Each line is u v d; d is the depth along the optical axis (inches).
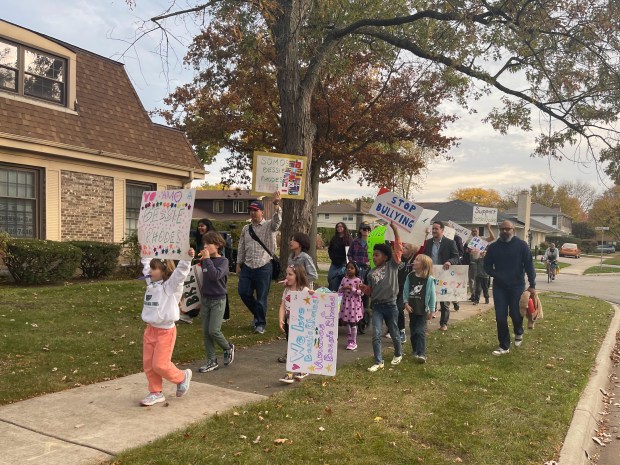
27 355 260.1
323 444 165.5
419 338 277.7
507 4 456.4
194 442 163.6
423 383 235.6
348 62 635.5
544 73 481.1
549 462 161.2
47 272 461.4
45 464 146.6
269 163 356.2
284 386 228.5
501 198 4175.7
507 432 183.0
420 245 352.2
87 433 170.2
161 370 196.9
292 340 234.4
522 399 219.3
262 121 839.1
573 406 215.9
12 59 509.0
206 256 239.5
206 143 936.9
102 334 309.6
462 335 356.2
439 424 186.2
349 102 824.3
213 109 853.8
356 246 366.6
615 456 187.8
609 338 374.9
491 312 476.1
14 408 192.4
